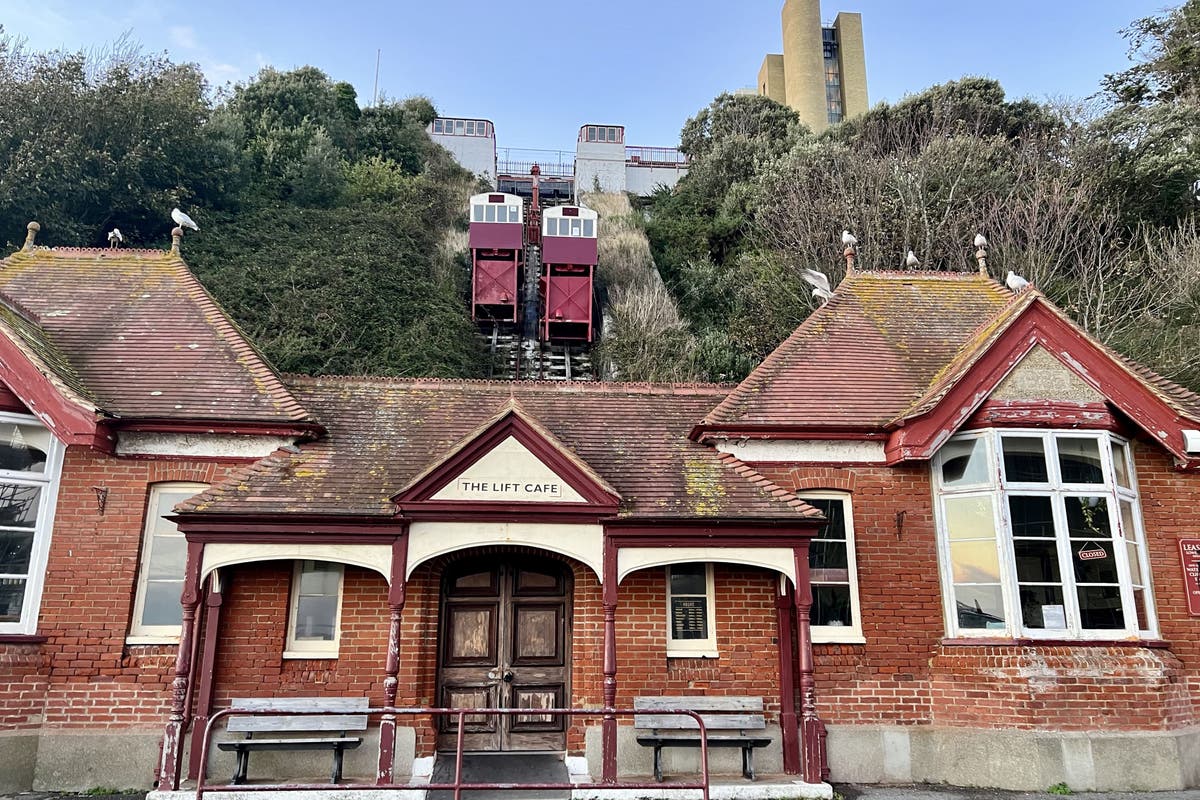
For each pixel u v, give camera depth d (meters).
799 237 29.55
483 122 53.06
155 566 10.20
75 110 28.44
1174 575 10.78
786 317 26.83
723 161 42.19
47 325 11.64
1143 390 10.70
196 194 32.44
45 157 26.94
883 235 27.00
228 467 10.44
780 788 8.92
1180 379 18.05
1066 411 10.66
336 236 32.75
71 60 29.28
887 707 10.27
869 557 10.79
